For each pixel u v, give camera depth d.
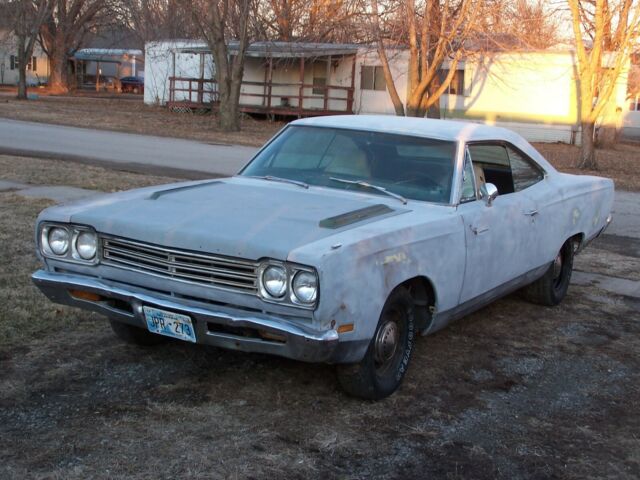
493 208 5.12
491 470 3.64
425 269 4.33
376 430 3.96
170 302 3.91
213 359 4.78
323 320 3.64
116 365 4.60
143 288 4.04
